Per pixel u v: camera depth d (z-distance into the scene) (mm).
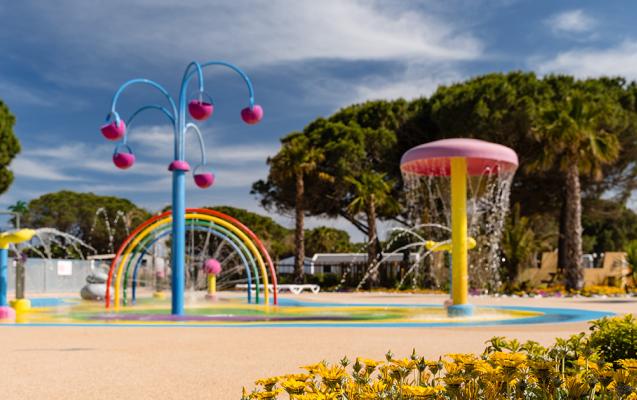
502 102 33375
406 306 18844
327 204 41062
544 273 34031
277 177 39062
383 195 37469
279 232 64938
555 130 28281
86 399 5094
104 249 56188
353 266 40812
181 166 14586
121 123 14586
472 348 8008
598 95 32844
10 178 37188
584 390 3057
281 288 35688
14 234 13930
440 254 35312
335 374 3051
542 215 39188
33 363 7031
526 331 10289
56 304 21406
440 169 15414
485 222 32438
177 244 14523
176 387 5578
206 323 12367
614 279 31422
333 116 43219
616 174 35906
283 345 8555
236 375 6176
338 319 13766
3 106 37719
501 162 14453
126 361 7152
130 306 19328
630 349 4570
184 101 14961
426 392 2785
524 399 3139
